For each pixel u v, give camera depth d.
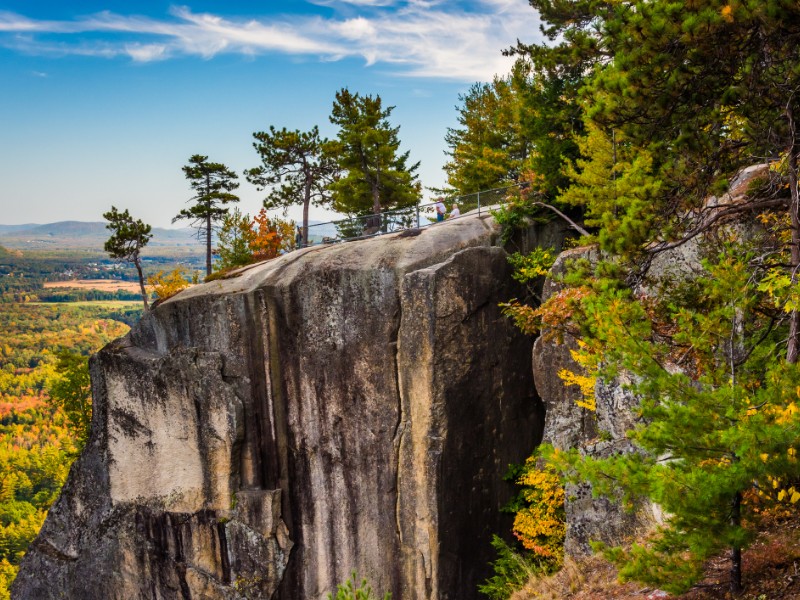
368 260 24.16
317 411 25.05
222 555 26.47
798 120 12.84
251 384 26.09
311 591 25.47
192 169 51.06
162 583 27.77
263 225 45.47
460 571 22.95
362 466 24.09
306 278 25.05
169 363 27.27
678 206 13.95
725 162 14.03
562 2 25.97
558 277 16.52
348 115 44.12
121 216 50.09
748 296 11.53
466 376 23.02
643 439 9.48
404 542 23.17
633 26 12.67
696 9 12.12
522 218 25.78
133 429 28.34
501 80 42.16
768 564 10.24
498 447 23.92
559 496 20.88
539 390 21.02
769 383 9.20
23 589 30.56
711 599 10.27
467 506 23.16
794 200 12.45
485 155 41.56
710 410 9.32
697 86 13.08
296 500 25.73
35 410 197.12
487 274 23.39
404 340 22.97
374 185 43.94
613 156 21.98
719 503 9.08
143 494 28.17
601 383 15.64
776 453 8.44
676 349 13.70
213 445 26.47
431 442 22.52
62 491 30.20
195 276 50.00
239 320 26.19
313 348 24.97
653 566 9.60
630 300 14.14
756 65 12.59
